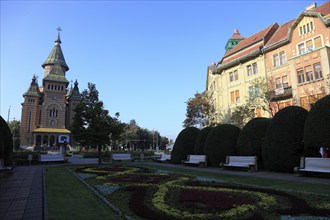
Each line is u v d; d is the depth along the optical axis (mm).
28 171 16422
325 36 29516
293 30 33031
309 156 14102
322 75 27109
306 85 28625
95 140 22906
